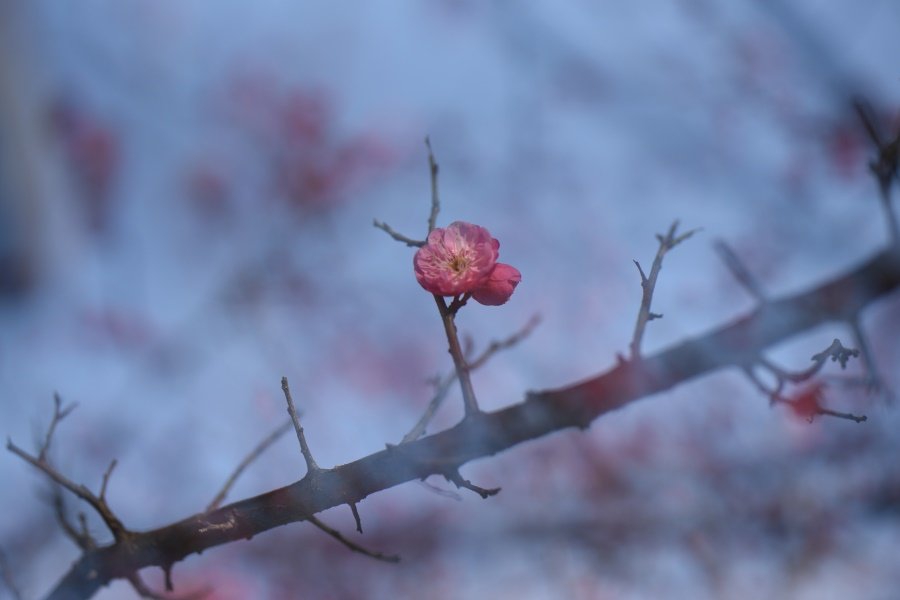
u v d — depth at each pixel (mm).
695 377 1079
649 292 1051
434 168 1037
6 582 1116
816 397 1067
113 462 1048
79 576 1052
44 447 1055
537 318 1090
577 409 1049
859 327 1139
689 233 1046
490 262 1016
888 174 1146
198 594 1090
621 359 1062
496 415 1033
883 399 1123
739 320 1113
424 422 1024
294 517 1018
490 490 1014
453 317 1025
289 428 1079
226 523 1026
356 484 1013
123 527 1045
